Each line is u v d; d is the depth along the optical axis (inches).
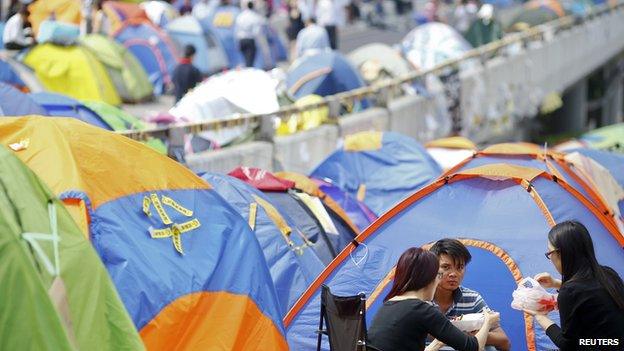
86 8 1407.5
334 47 1903.3
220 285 465.1
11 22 1209.4
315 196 721.6
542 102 1824.6
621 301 450.0
